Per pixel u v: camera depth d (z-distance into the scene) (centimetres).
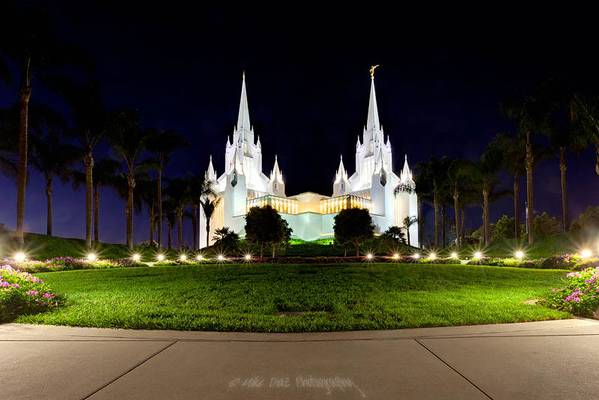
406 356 699
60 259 2955
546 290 1686
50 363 660
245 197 9294
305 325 967
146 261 4053
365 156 10369
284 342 806
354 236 4631
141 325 966
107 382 570
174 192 6450
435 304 1323
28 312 1109
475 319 1045
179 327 957
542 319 1052
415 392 531
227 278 2148
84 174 5069
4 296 1066
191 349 751
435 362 662
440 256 5059
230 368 633
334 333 901
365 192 9962
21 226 2912
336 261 3878
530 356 693
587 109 3472
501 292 1673
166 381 575
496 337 841
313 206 9794
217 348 758
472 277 2211
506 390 535
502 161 5166
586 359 673
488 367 634
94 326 973
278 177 10512
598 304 1082
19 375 599
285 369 628
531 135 4344
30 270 2556
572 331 891
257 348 758
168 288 1788
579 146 3947
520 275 2284
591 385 552
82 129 3834
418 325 979
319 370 623
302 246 6738
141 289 1769
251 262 3803
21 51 3000
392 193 9619
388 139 10312
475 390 537
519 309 1194
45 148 4241
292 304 1377
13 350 742
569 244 3841
